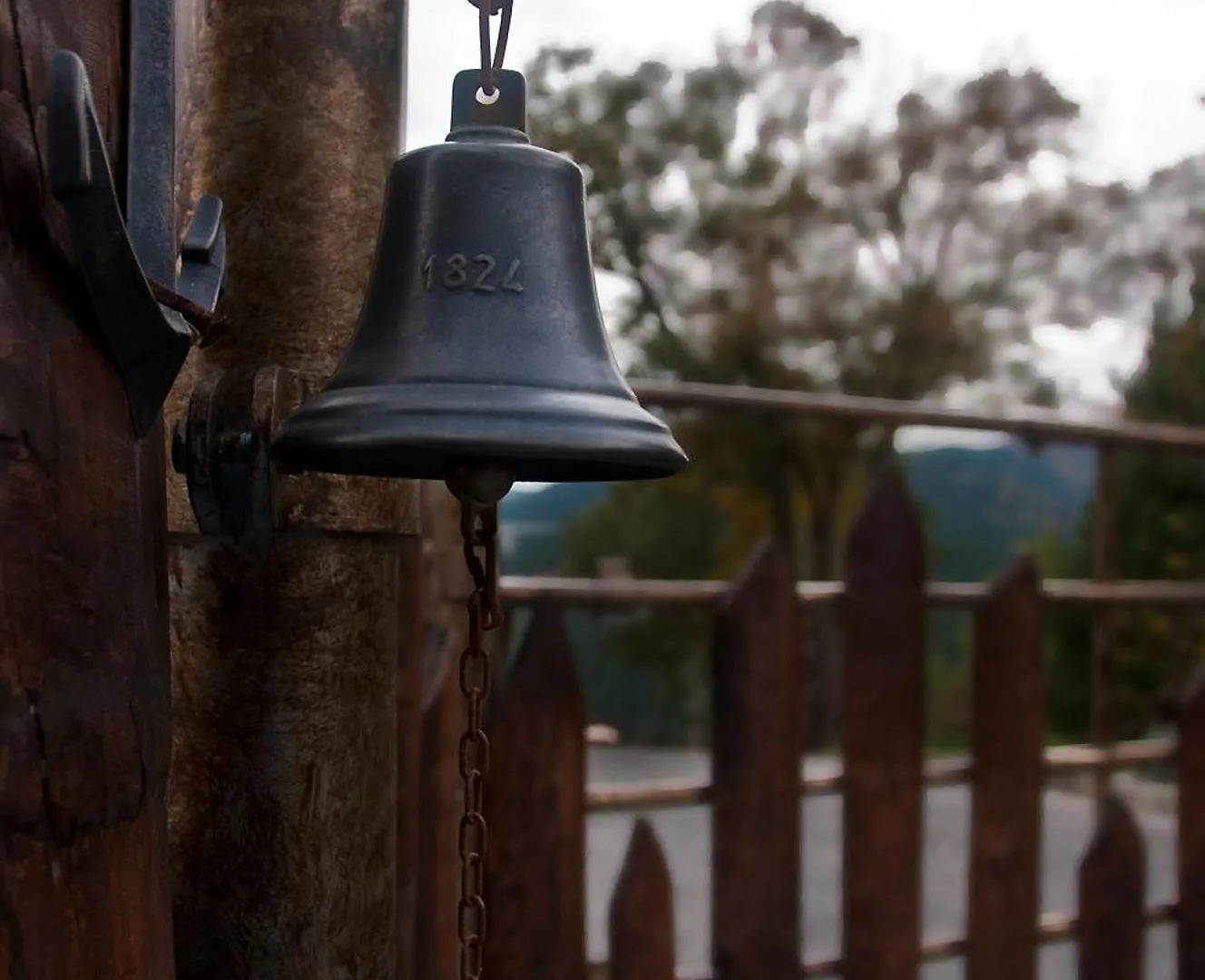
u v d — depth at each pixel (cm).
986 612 304
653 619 1292
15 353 89
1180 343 1056
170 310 109
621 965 247
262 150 151
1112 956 319
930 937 495
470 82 136
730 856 264
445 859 222
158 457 112
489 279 128
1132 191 1472
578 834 243
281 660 146
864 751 282
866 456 1510
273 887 145
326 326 151
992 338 1580
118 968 97
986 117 1553
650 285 1627
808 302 1605
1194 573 941
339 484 145
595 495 1655
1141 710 947
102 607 97
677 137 1608
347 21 154
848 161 1596
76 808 92
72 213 92
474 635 128
